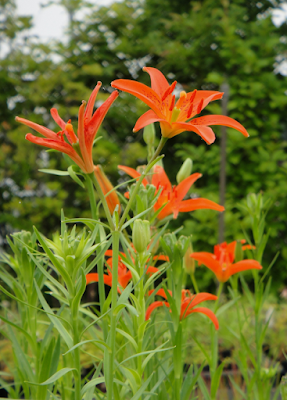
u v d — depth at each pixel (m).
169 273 0.93
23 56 3.77
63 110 3.54
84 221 0.78
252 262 1.01
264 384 1.08
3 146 3.52
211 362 1.01
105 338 0.86
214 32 3.75
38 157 3.50
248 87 3.56
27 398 0.92
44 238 0.79
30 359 0.96
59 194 3.35
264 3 4.07
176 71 4.12
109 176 3.31
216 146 3.36
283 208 3.30
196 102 0.88
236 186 3.48
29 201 3.45
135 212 0.88
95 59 4.04
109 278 0.92
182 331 0.90
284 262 3.34
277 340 2.21
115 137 3.81
